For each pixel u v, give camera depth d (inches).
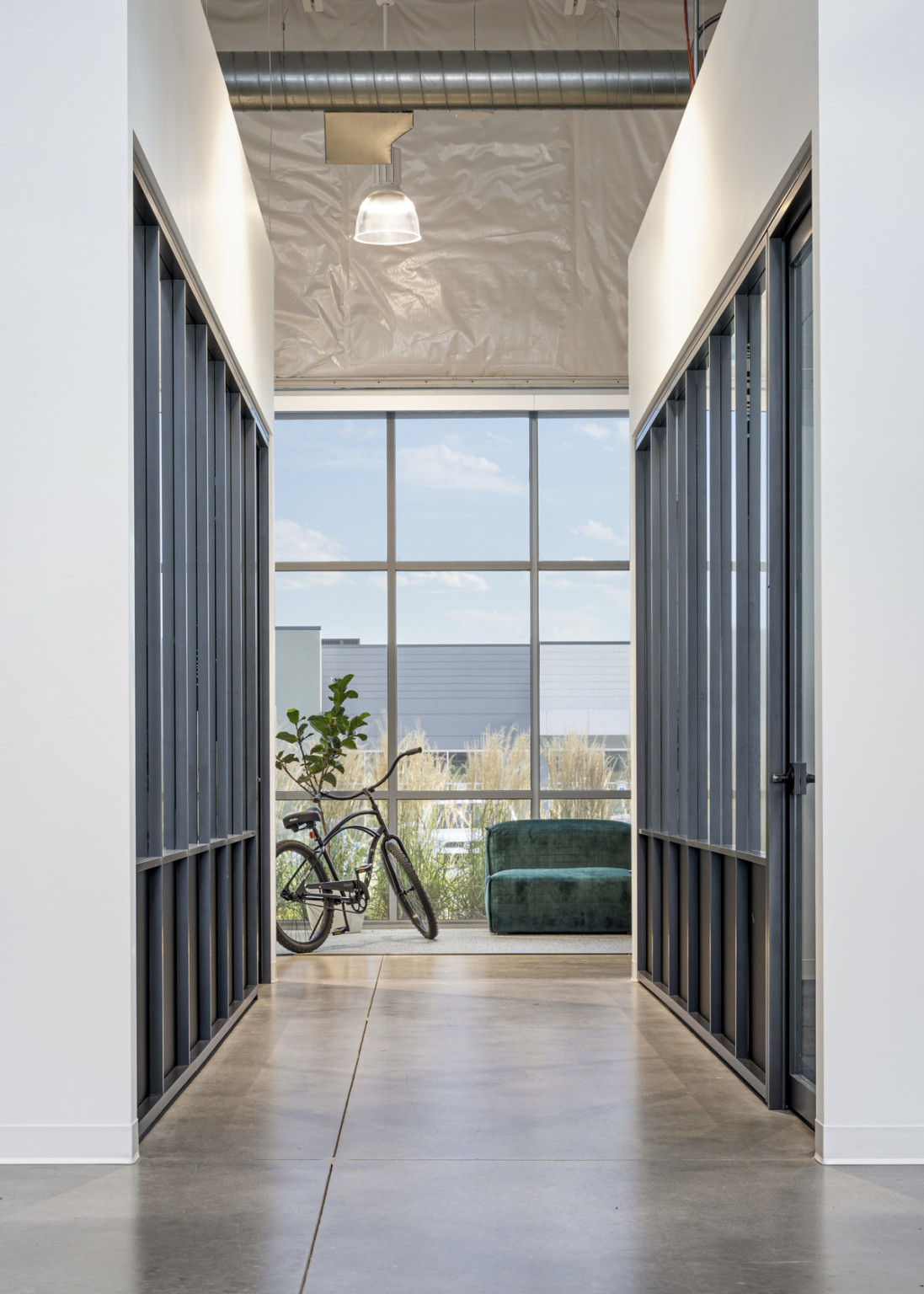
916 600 129.6
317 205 344.8
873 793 128.7
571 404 351.9
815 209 132.7
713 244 185.0
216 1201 117.6
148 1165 128.1
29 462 129.3
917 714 129.0
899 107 130.6
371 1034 197.3
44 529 129.0
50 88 130.5
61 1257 103.8
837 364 130.1
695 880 208.5
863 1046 128.2
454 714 362.3
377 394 347.3
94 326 129.8
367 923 347.9
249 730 238.4
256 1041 191.3
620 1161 130.3
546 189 346.0
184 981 166.7
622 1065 175.2
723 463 191.3
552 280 346.6
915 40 130.7
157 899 148.4
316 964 276.5
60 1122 128.2
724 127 175.9
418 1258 103.8
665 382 227.8
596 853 340.8
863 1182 122.6
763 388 165.6
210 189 185.0
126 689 128.3
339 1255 104.3
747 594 173.5
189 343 184.1
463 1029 200.7
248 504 238.7
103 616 128.6
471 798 358.0
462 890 356.8
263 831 250.7
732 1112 149.9
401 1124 144.6
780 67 146.5
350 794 357.4
